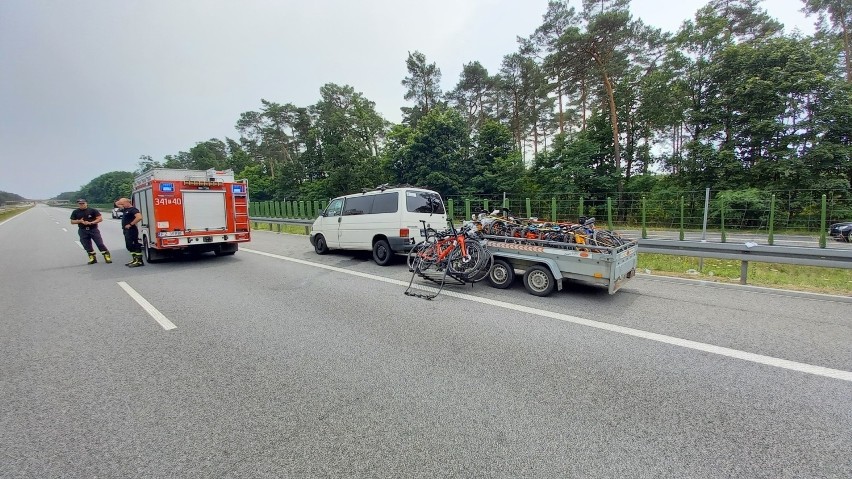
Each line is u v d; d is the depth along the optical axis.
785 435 2.56
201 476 2.24
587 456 2.38
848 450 2.40
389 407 2.97
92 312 5.67
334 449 2.47
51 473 2.28
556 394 3.13
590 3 26.42
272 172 58.28
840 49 23.17
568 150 28.06
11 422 2.83
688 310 5.32
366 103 47.38
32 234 20.89
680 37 26.34
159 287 7.30
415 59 37.78
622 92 28.25
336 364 3.77
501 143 30.95
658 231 17.97
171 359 3.95
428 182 29.48
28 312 5.71
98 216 10.38
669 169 28.83
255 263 9.99
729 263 10.09
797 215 17.64
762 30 26.27
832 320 4.80
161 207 9.52
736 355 3.81
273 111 52.94
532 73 31.50
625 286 6.77
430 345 4.22
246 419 2.84
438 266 7.16
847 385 3.21
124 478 2.23
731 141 22.91
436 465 2.31
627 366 3.62
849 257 5.95
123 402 3.10
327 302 6.07
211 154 74.00
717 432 2.61
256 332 4.72
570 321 4.94
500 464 2.31
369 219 9.68
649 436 2.57
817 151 19.84
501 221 7.36
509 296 6.27
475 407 2.95
